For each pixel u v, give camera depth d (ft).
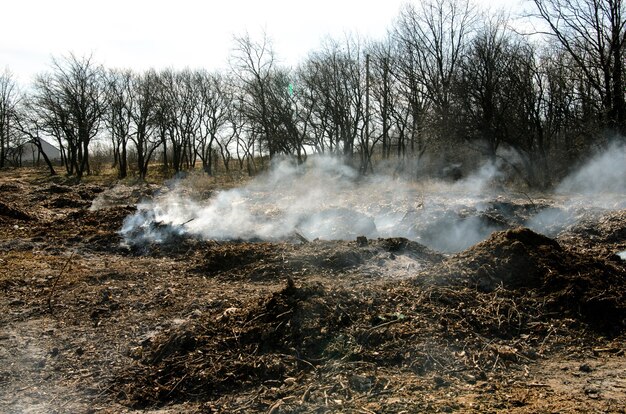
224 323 15.81
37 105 133.39
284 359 13.83
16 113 147.64
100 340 16.47
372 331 14.82
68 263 27.96
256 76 108.88
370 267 23.35
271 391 12.60
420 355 13.78
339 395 12.10
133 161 176.76
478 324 15.57
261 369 13.44
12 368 14.62
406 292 17.56
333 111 104.88
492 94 75.61
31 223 42.86
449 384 12.57
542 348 14.64
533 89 80.84
